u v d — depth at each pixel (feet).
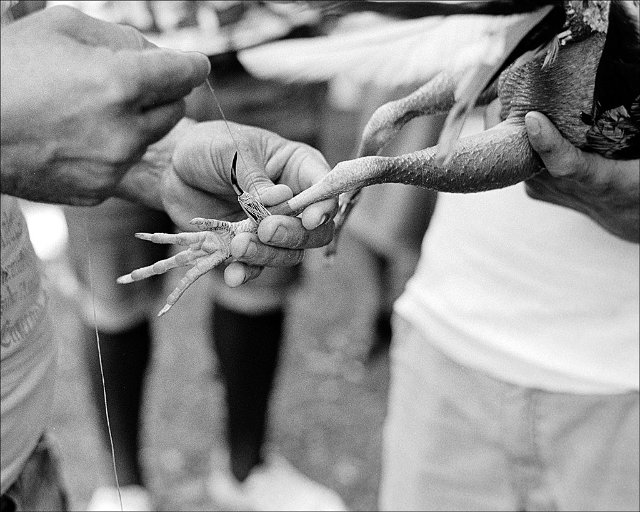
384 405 6.25
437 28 2.31
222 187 2.57
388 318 6.51
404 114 2.60
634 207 2.75
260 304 4.91
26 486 2.62
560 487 3.35
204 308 7.28
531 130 2.33
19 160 2.13
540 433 3.32
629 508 3.28
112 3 3.68
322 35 2.60
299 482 5.39
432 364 3.58
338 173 2.14
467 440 3.52
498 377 3.37
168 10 3.52
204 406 6.20
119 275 4.68
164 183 2.72
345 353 6.82
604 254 3.11
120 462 5.03
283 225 2.12
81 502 5.17
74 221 4.58
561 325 3.22
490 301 3.34
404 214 5.95
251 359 5.00
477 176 2.31
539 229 3.18
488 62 2.17
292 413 6.17
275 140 2.53
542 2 2.17
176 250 5.22
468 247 3.40
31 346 2.53
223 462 5.43
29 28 2.13
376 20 2.33
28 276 2.53
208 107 3.95
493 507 3.52
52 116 2.10
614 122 2.39
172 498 5.44
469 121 2.92
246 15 3.20
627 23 2.24
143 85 2.18
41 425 2.60
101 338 4.79
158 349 6.77
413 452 3.68
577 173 2.49
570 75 2.33
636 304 3.12
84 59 2.13
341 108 6.07
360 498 5.46
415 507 3.71
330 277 7.76
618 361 3.17
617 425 3.21
